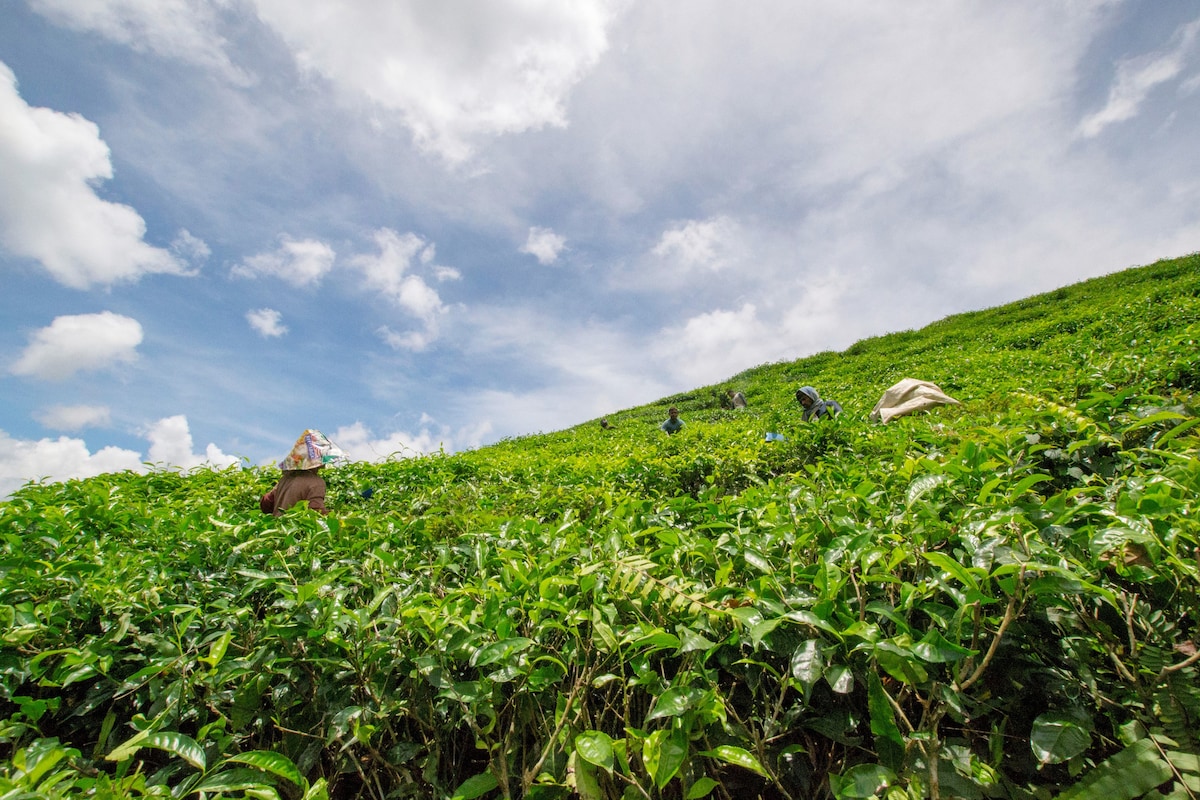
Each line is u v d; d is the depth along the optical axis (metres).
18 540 2.75
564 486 5.14
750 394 21.50
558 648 1.91
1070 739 1.36
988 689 1.59
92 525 3.48
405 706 1.81
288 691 1.92
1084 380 4.64
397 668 1.86
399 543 3.12
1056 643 1.63
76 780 1.32
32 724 1.86
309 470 5.02
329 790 1.83
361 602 2.38
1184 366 4.31
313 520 3.09
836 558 1.80
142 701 1.94
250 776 1.36
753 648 1.68
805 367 24.67
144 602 2.24
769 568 1.86
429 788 1.76
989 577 1.44
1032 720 1.59
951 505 2.16
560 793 1.49
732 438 7.19
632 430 15.70
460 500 4.96
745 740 1.54
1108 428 2.74
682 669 1.67
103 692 1.98
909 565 1.92
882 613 1.50
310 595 1.87
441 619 1.78
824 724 1.54
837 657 1.56
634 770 1.54
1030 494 2.03
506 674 1.63
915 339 24.11
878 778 1.30
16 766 1.25
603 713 1.70
